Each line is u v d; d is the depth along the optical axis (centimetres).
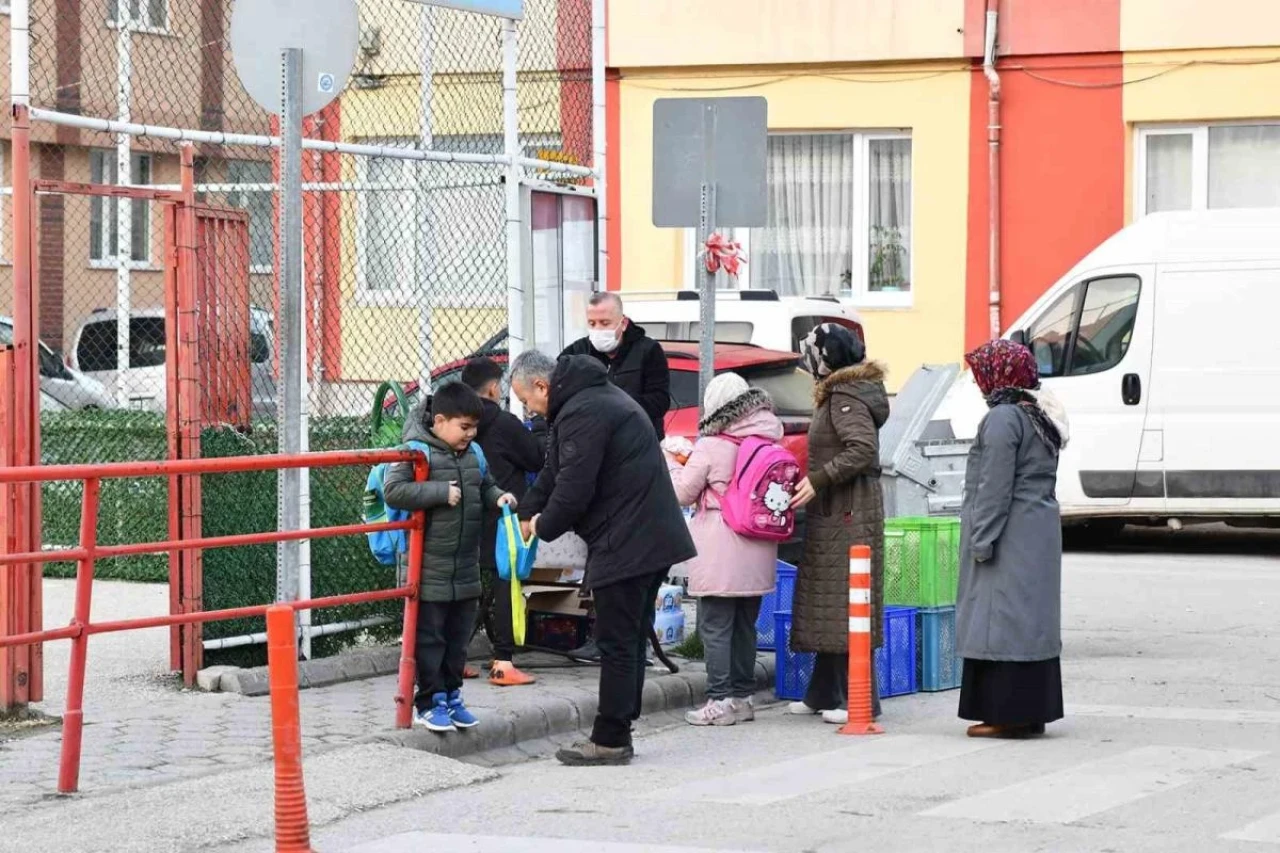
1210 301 1775
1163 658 1228
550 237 1246
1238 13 2186
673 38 2353
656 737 988
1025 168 2266
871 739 973
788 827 747
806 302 1750
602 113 1302
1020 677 955
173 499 1036
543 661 1138
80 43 1480
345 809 784
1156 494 1791
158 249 2233
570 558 1098
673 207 1170
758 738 982
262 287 1709
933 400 1237
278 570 1031
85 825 737
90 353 2195
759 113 1155
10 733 916
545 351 1238
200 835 729
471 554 913
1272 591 1541
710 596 1020
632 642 905
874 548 1027
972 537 958
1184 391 1778
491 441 1067
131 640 1190
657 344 1136
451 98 1462
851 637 998
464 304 1469
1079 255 2253
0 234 2164
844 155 2356
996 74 2259
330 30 935
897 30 2291
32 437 933
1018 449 956
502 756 929
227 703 990
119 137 1625
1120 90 2230
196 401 1030
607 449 889
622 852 705
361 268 1580
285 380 937
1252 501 1766
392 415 1252
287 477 941
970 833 731
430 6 1258
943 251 2295
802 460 1372
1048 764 884
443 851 713
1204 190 2238
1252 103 2191
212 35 1567
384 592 891
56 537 1486
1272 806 780
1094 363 1809
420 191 1405
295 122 929
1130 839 718
